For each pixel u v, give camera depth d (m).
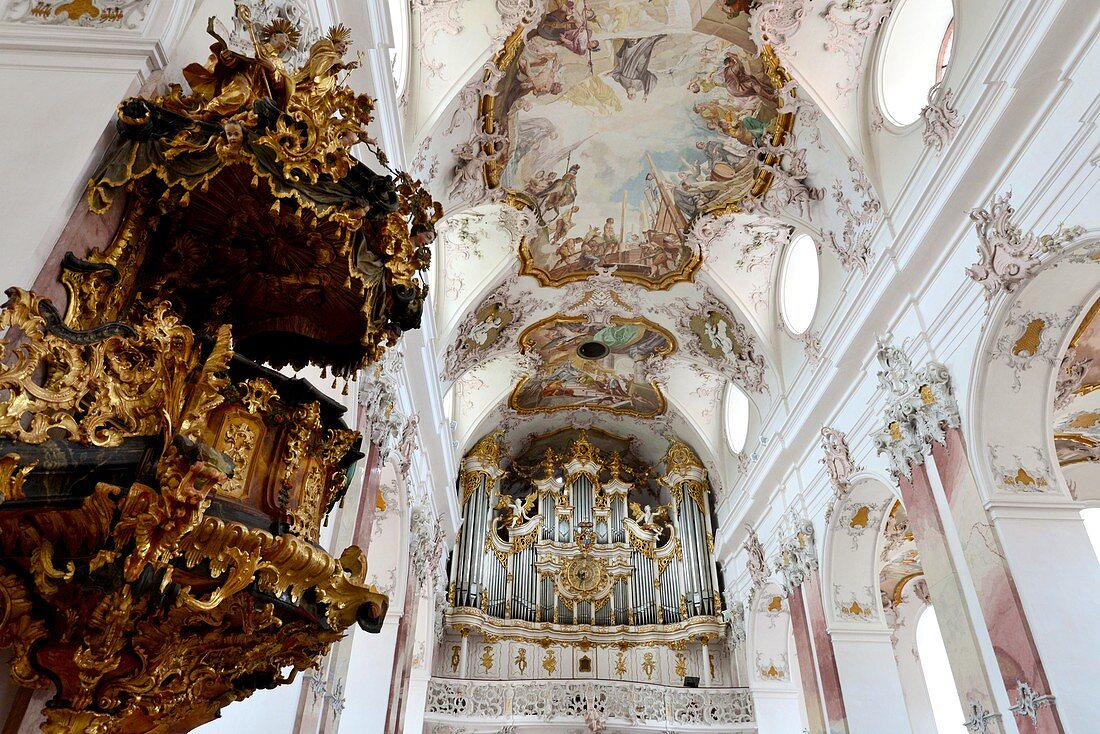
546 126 12.29
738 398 18.67
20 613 2.71
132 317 3.69
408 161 9.58
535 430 22.50
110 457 2.64
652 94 12.06
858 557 12.28
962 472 8.27
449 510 18.02
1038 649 6.98
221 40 3.81
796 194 12.16
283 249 4.25
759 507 16.09
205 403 2.93
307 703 6.80
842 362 11.27
